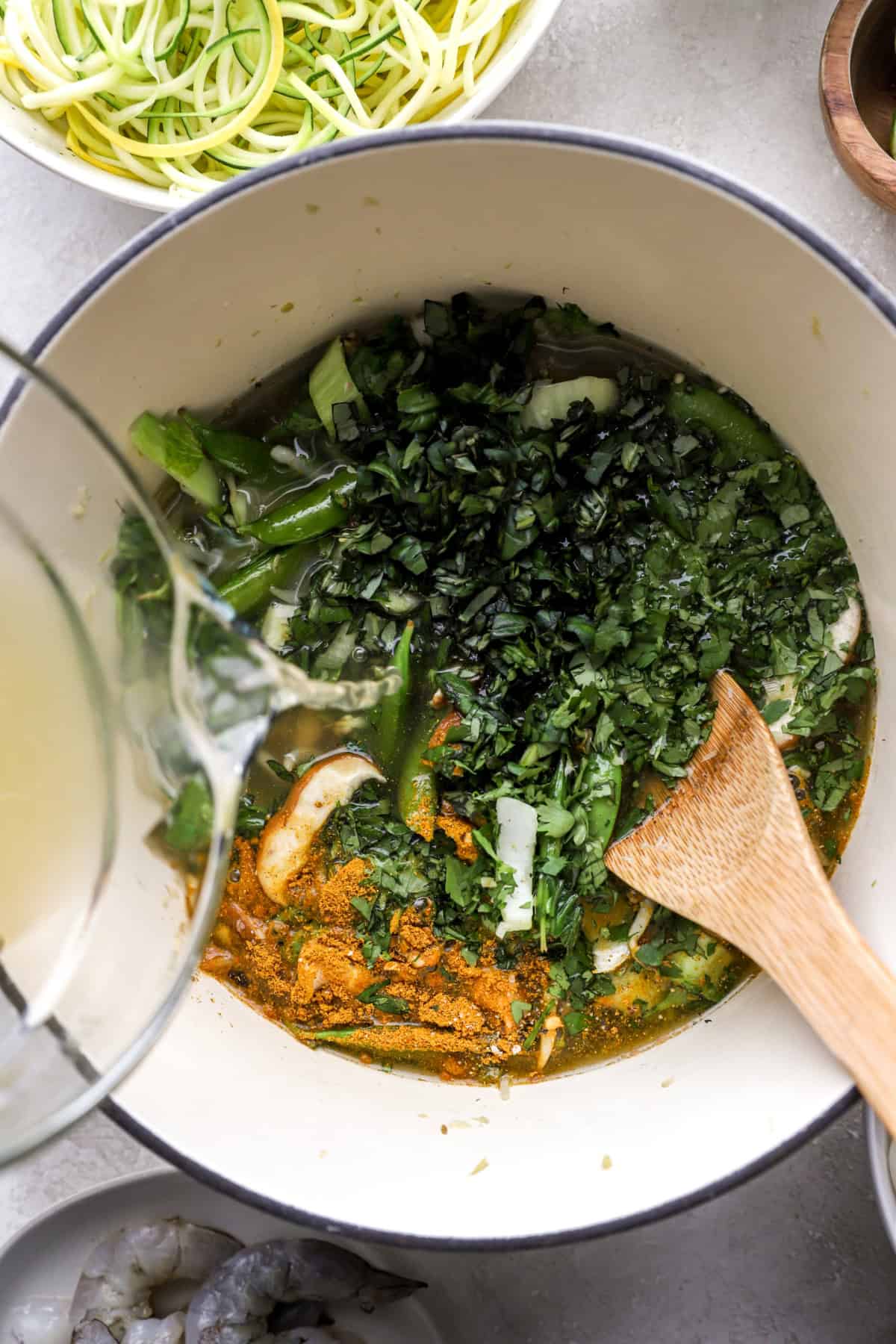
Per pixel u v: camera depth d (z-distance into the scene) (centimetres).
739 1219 63
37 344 52
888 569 56
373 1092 58
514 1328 63
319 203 53
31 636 48
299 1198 54
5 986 48
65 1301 62
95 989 47
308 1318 62
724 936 55
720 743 57
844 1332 62
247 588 58
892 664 57
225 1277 60
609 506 57
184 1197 62
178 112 61
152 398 56
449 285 57
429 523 58
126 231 62
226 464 58
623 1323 63
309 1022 59
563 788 57
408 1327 63
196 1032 57
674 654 57
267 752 59
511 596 58
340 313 58
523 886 57
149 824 47
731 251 53
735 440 58
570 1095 58
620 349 58
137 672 47
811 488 58
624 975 58
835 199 61
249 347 57
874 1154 55
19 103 60
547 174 52
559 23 61
